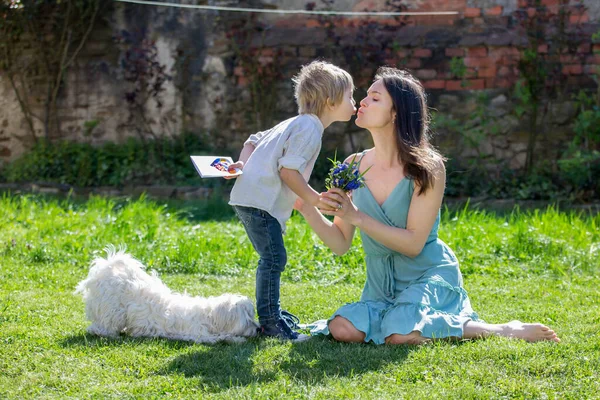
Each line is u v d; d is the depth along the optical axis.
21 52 10.73
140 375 3.14
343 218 3.67
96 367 3.21
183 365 3.26
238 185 3.80
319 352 3.48
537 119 9.66
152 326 3.71
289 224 6.81
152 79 10.52
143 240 6.27
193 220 7.81
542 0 9.51
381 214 3.84
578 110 9.53
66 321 3.99
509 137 9.71
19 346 3.49
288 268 5.59
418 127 3.80
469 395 2.87
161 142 10.41
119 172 10.12
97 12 10.59
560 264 5.69
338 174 3.59
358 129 10.09
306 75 3.82
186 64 10.43
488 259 5.86
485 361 3.24
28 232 6.46
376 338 3.62
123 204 8.93
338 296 4.84
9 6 10.09
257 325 3.82
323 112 3.80
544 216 6.89
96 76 10.66
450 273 3.87
